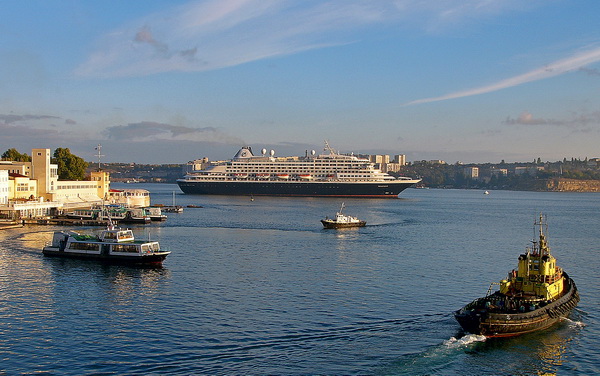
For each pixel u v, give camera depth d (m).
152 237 150.88
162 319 71.12
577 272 107.31
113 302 79.25
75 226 177.12
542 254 73.81
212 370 55.53
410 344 63.31
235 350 60.72
